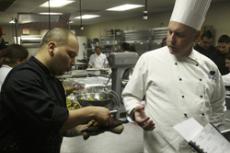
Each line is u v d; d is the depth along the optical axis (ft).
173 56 4.29
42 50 3.78
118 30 28.58
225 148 3.27
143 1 20.72
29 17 12.96
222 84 4.66
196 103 4.12
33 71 3.53
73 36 3.83
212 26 21.91
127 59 7.54
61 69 3.81
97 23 39.14
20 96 3.31
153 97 4.24
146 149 4.36
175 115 4.08
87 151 4.95
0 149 3.50
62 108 3.48
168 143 4.10
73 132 4.18
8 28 36.94
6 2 17.31
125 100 4.45
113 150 4.96
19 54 8.00
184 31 4.00
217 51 11.60
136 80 4.42
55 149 3.81
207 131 3.37
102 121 3.87
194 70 4.28
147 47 23.03
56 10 24.86
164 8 24.75
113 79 7.59
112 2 21.06
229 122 4.88
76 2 20.57
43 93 3.40
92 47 29.01
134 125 5.83
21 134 3.51
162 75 4.22
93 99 6.03
